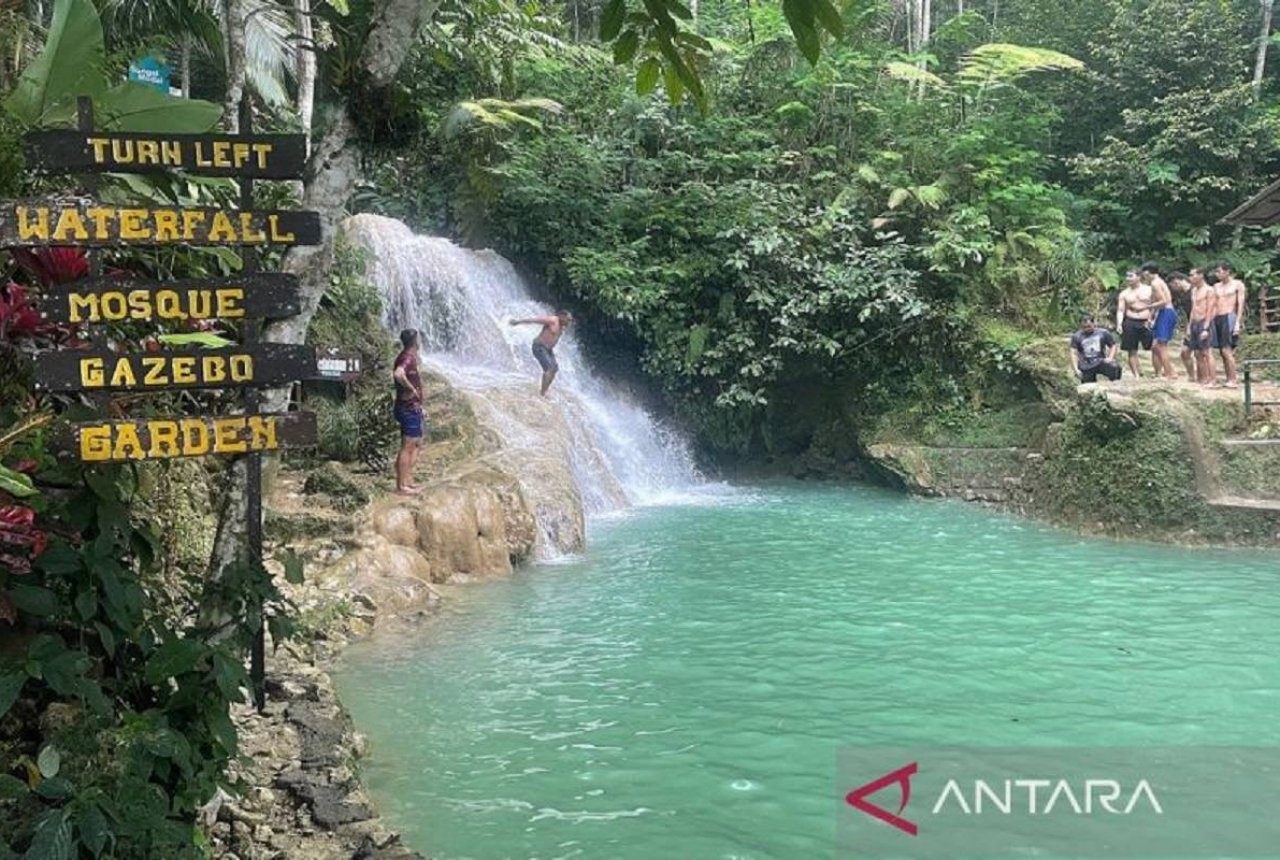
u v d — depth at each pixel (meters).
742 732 5.64
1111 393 12.48
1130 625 7.93
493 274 15.86
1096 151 22.53
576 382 15.74
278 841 3.98
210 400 4.39
